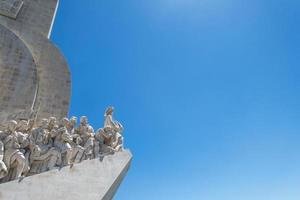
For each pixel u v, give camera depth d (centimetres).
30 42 1820
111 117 1413
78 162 1140
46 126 1246
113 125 1377
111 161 1183
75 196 1029
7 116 1505
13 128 1112
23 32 1848
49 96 1675
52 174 1037
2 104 1544
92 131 1310
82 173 1089
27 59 1706
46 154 1105
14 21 1872
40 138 1154
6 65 1648
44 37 1862
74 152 1162
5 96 1570
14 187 959
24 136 1102
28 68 1686
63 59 1823
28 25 1902
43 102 1647
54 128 1232
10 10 1883
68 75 1783
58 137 1199
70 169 1078
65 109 1677
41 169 1084
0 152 1005
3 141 1054
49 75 1739
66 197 1013
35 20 1944
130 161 1278
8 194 939
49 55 1806
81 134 1291
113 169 1163
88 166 1117
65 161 1128
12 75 1636
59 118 1633
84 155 1191
